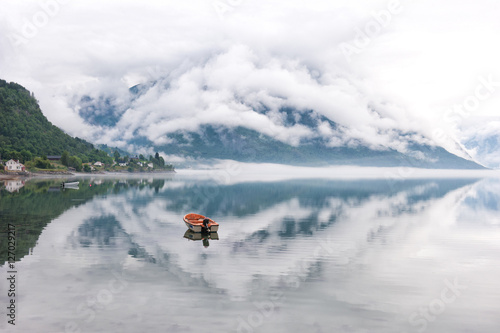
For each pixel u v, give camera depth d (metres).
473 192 127.12
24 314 21.30
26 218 55.03
